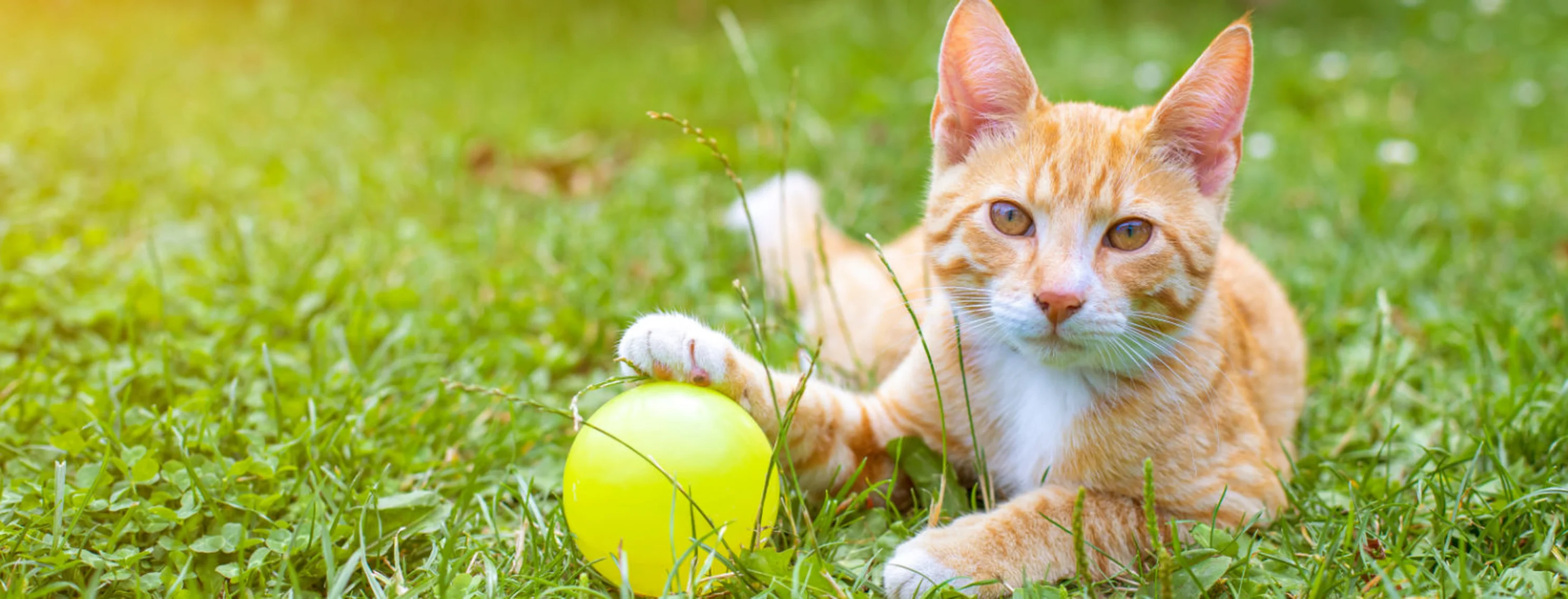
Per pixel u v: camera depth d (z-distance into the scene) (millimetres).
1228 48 688
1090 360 689
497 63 1604
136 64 1423
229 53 1555
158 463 678
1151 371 695
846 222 1002
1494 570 646
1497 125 1394
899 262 833
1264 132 1323
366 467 708
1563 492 663
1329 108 1479
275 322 831
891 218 1050
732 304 881
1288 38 1864
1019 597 631
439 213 1027
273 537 650
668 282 910
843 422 711
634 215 1006
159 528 650
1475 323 811
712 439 627
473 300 869
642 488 619
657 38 1808
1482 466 731
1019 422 715
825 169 1130
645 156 1194
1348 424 790
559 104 1382
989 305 694
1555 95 1547
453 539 645
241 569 638
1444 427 748
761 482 638
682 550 623
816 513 703
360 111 1317
